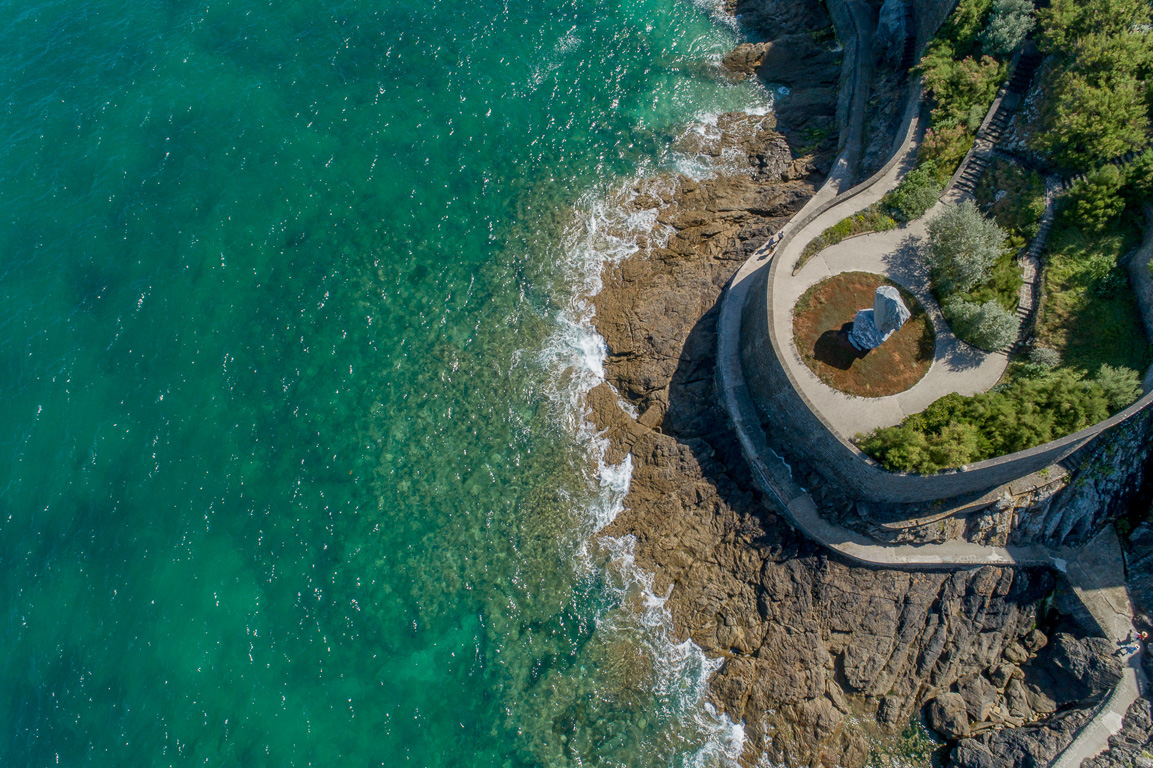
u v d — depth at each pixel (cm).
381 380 3381
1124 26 2867
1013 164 2989
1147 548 2678
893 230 3027
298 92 3950
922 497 2758
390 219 3694
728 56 4150
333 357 3400
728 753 2777
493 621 3000
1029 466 2622
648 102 4047
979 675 2781
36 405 3180
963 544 2827
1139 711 2491
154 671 2788
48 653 2806
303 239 3606
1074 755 2484
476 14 4284
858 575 2872
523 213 3753
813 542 2941
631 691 2878
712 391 3222
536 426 3316
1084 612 2683
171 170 3688
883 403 2755
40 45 4041
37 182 3634
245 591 2945
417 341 3466
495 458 3266
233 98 3888
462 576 3069
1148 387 2522
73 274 3438
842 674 2827
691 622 2953
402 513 3158
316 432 3256
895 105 3416
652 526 3098
